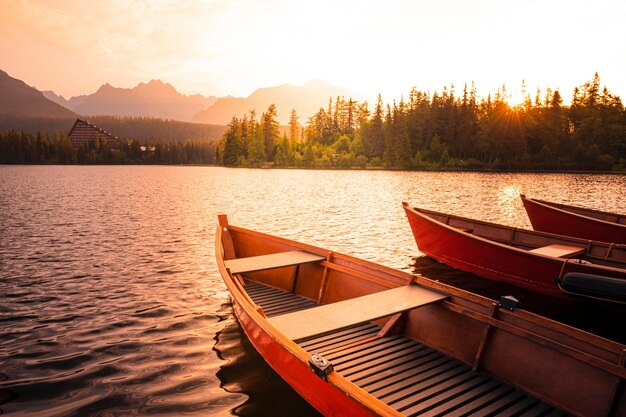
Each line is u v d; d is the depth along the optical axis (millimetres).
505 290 11117
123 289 10898
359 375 5348
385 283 7426
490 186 54688
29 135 198625
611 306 7930
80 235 19312
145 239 18359
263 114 136500
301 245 9750
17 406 5516
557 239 12031
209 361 6863
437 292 6613
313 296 8922
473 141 106562
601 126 100812
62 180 72438
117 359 6930
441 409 4664
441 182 63250
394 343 6395
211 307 9531
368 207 31312
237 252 11586
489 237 13742
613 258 10789
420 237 13875
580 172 91875
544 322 5102
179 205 32906
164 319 8766
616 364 4414
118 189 51062
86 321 8641
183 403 5605
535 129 101375
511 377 5273
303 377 4773
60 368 6613
